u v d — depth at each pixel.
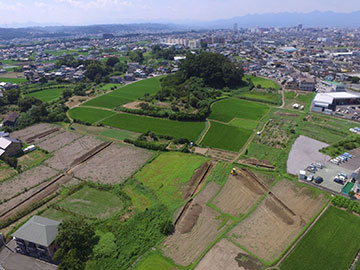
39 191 67.25
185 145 88.56
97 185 68.06
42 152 88.06
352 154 81.56
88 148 90.38
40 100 138.50
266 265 44.69
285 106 132.12
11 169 78.06
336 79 181.75
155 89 169.75
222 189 66.00
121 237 50.88
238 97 148.25
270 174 71.44
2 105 137.62
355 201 59.06
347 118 112.88
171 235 51.94
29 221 49.56
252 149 86.69
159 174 73.00
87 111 129.62
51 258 47.16
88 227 49.56
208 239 51.00
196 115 113.81
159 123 112.19
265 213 57.34
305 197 62.12
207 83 170.75
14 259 47.53
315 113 120.50
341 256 45.94
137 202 61.75
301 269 43.66
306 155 81.69
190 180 69.75
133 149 89.00
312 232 51.44
